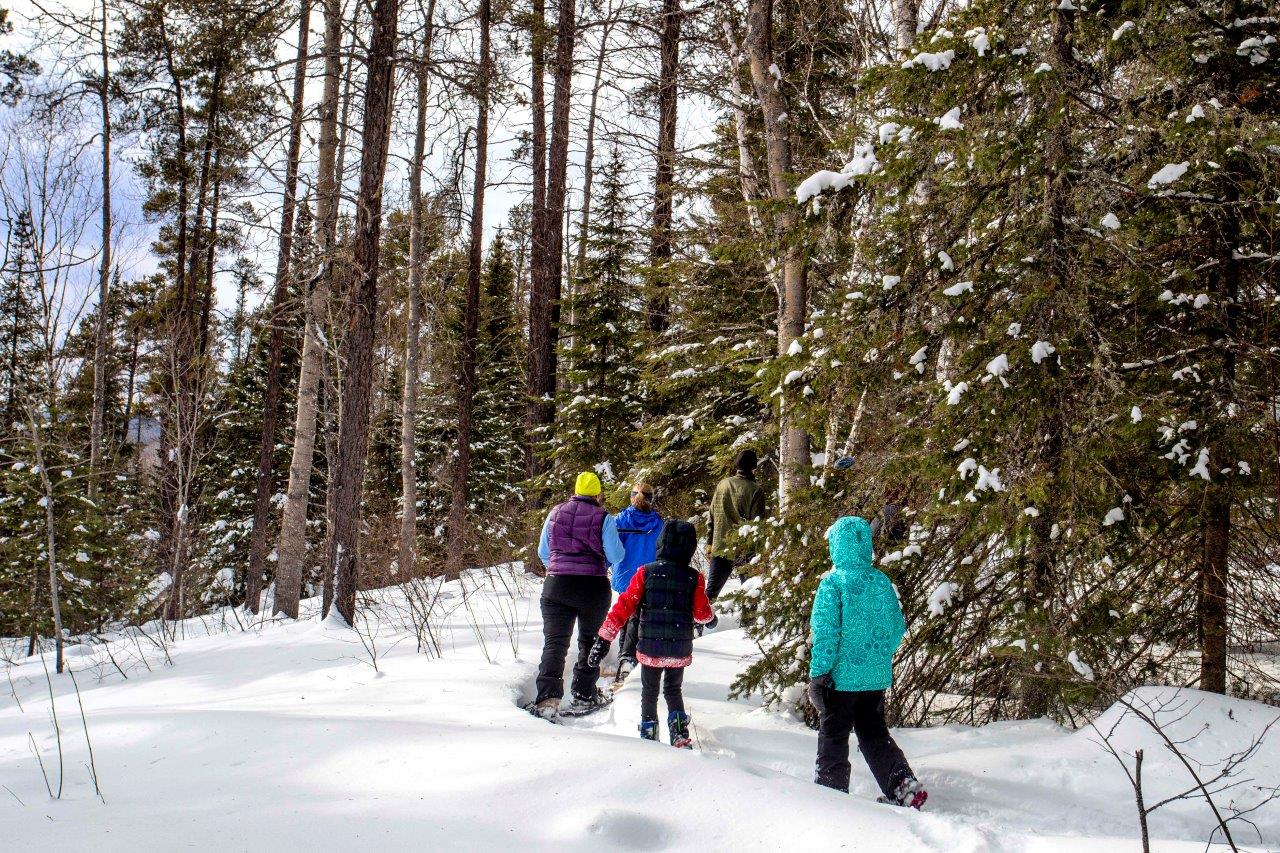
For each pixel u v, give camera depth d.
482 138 14.80
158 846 2.68
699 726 4.78
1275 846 3.24
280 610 10.95
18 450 11.04
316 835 2.77
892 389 4.93
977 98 4.75
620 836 2.82
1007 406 4.23
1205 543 4.46
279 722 4.19
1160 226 4.80
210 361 16.77
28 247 11.27
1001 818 3.57
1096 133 4.69
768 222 6.14
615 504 12.30
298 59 8.76
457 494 14.73
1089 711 4.64
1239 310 4.60
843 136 5.30
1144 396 4.23
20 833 2.82
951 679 5.07
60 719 4.81
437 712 4.68
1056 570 4.42
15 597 10.67
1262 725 3.87
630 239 13.86
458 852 2.65
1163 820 3.45
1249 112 4.23
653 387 12.89
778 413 5.22
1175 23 4.46
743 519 7.60
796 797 3.12
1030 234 4.52
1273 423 4.12
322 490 22.39
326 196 9.30
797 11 9.58
